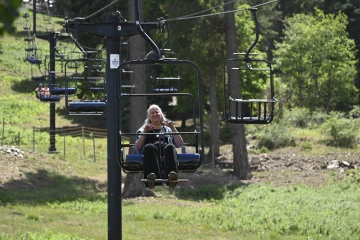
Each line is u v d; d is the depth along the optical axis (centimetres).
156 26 4528
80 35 15738
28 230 6150
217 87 15975
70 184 11162
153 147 3303
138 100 10300
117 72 3275
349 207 8744
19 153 12188
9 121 17700
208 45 13925
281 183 11912
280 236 6944
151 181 3152
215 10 13650
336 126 14500
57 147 14738
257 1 17050
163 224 7556
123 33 4528
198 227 7456
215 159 14962
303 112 17338
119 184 4547
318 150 14038
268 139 14962
